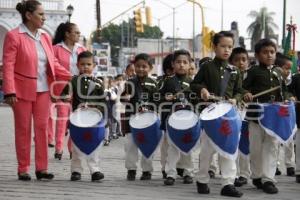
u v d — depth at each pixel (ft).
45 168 25.22
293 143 28.17
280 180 26.50
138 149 26.03
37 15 24.79
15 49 24.36
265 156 23.24
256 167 23.72
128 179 25.85
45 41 25.41
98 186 23.81
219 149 21.29
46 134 25.29
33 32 25.11
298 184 25.34
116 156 35.53
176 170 25.49
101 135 24.53
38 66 24.95
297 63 47.32
